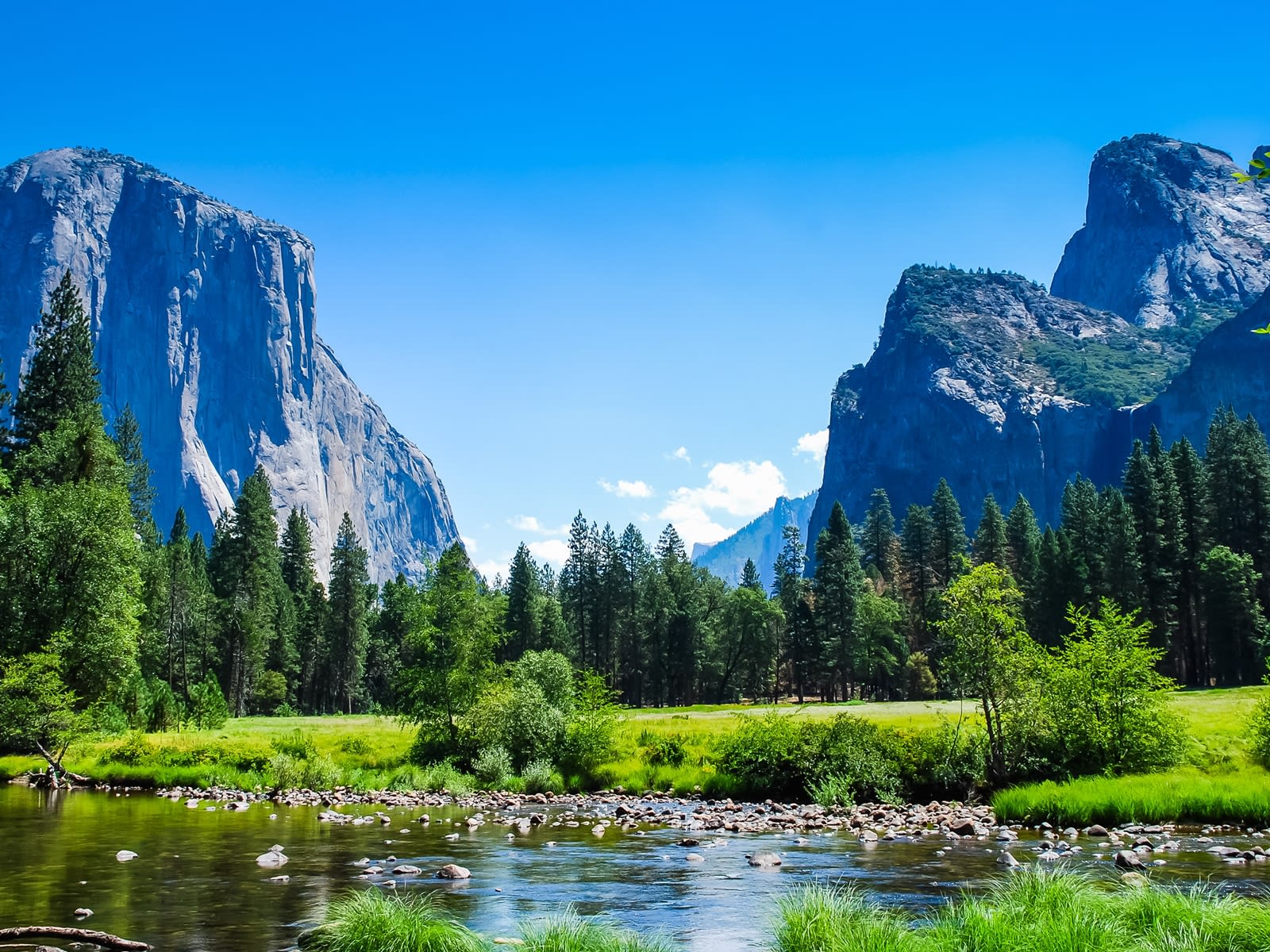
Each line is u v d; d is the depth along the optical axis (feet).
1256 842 76.59
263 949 43.19
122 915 50.42
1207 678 314.14
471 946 40.32
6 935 44.19
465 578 164.96
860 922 40.50
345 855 71.92
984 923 39.17
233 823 92.02
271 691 354.33
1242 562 287.89
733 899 56.13
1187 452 329.11
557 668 163.53
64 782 132.05
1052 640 307.58
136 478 298.15
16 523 160.45
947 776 109.19
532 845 78.59
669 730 158.61
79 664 156.25
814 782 114.01
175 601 291.58
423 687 156.46
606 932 41.06
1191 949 37.01
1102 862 67.15
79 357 246.06
